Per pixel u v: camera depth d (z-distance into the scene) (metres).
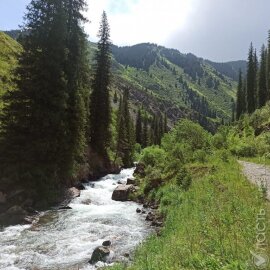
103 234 17.00
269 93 77.56
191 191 19.62
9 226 18.53
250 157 33.88
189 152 30.92
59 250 14.66
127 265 11.84
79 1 33.88
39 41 28.31
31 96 27.28
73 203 25.33
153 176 27.77
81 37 34.91
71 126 30.61
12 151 25.67
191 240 10.12
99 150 46.91
